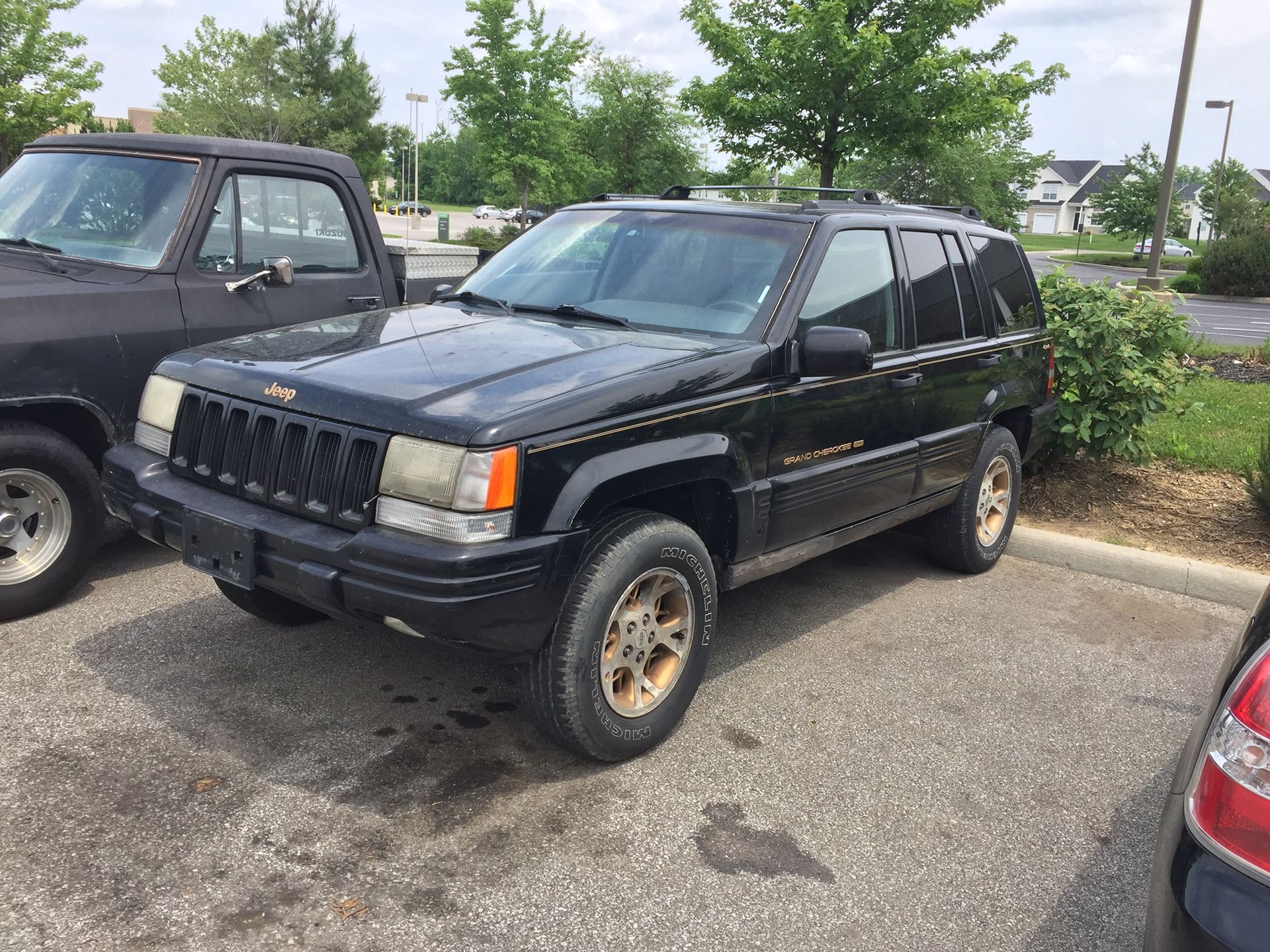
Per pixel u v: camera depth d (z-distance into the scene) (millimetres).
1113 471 7062
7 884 2693
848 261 4305
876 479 4473
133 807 3078
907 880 2965
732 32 15242
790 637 4707
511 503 2945
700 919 2734
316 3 44500
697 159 32906
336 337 3842
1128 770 3662
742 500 3721
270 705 3764
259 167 5227
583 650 3195
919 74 14281
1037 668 4504
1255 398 9852
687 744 3676
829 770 3551
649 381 3350
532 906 2740
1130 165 65375
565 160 29219
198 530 3350
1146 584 5691
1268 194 73688
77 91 23391
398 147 51219
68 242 4934
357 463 3070
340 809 3135
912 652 4602
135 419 4656
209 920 2607
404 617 2920
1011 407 5551
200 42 34094
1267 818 1783
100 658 4062
